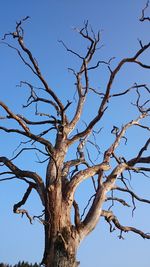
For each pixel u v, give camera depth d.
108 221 14.05
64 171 13.59
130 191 14.52
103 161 14.20
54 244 12.21
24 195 13.52
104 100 13.57
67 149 13.53
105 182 13.85
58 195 12.64
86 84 14.58
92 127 13.78
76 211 12.95
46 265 12.16
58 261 12.03
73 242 12.35
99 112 13.52
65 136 13.70
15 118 12.94
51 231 12.34
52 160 13.23
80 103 14.48
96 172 13.75
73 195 12.96
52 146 13.16
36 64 13.71
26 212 13.09
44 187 13.01
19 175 13.46
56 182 12.70
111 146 14.66
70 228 12.54
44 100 14.42
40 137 13.06
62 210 12.60
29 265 44.69
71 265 12.09
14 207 13.46
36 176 13.26
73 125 13.99
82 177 13.24
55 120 13.83
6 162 13.58
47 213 12.52
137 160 14.45
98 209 13.16
